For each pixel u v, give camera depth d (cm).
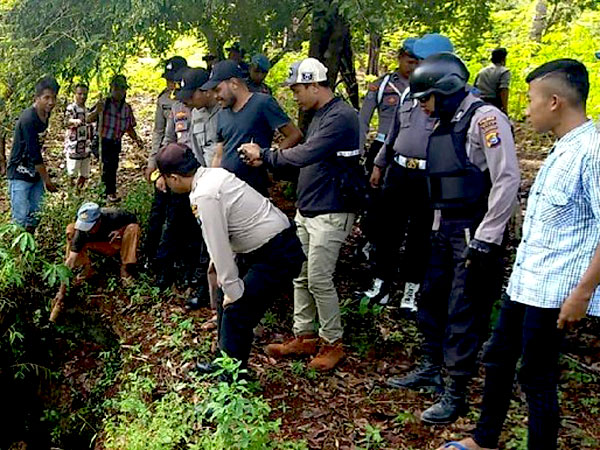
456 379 343
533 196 270
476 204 323
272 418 361
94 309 509
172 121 539
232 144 414
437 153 325
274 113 410
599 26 1119
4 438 486
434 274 359
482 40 849
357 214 397
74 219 575
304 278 409
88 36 526
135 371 420
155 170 583
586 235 255
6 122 604
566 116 258
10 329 483
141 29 509
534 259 266
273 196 673
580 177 250
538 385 275
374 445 336
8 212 624
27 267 507
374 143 532
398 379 387
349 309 466
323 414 364
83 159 714
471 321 335
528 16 1228
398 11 506
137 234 524
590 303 254
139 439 333
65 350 507
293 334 455
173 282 515
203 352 422
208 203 335
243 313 360
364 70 945
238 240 352
